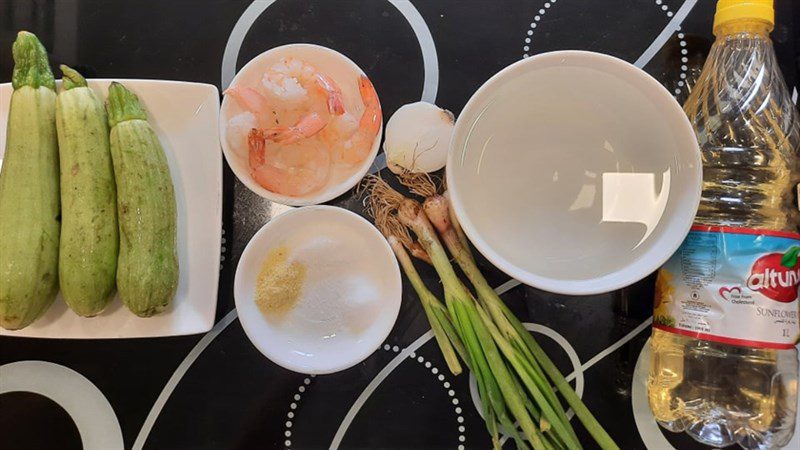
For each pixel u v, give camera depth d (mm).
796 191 329
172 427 349
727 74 333
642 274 281
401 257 346
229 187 356
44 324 332
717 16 319
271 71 336
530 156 308
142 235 315
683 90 352
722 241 299
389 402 348
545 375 347
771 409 333
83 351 351
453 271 340
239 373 351
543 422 326
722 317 299
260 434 349
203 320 335
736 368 335
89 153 314
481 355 331
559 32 358
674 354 339
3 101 335
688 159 280
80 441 348
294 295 337
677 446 340
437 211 341
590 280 290
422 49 358
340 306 336
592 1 359
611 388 344
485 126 302
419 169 343
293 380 351
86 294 311
